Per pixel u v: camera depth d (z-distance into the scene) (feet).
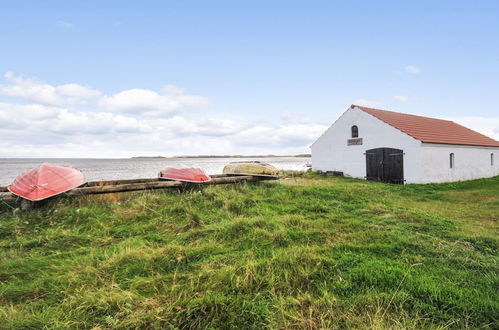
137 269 13.87
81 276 13.08
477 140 74.43
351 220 22.82
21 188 26.96
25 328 9.37
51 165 32.89
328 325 9.50
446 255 15.39
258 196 32.30
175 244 17.60
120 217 23.20
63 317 10.03
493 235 19.30
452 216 26.07
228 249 16.49
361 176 65.46
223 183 39.52
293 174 70.95
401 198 37.29
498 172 79.05
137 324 9.49
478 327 9.48
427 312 10.25
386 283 12.10
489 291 11.52
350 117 67.97
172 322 9.64
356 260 14.39
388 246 16.51
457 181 62.44
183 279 12.74
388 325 9.41
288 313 10.13
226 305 10.63
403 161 57.41
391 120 63.77
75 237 18.92
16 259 15.19
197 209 26.13
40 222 22.12
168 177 37.14
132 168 192.85
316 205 27.58
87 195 28.43
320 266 13.65
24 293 11.79
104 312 10.30
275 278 12.48
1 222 21.52
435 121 82.74
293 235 18.74
